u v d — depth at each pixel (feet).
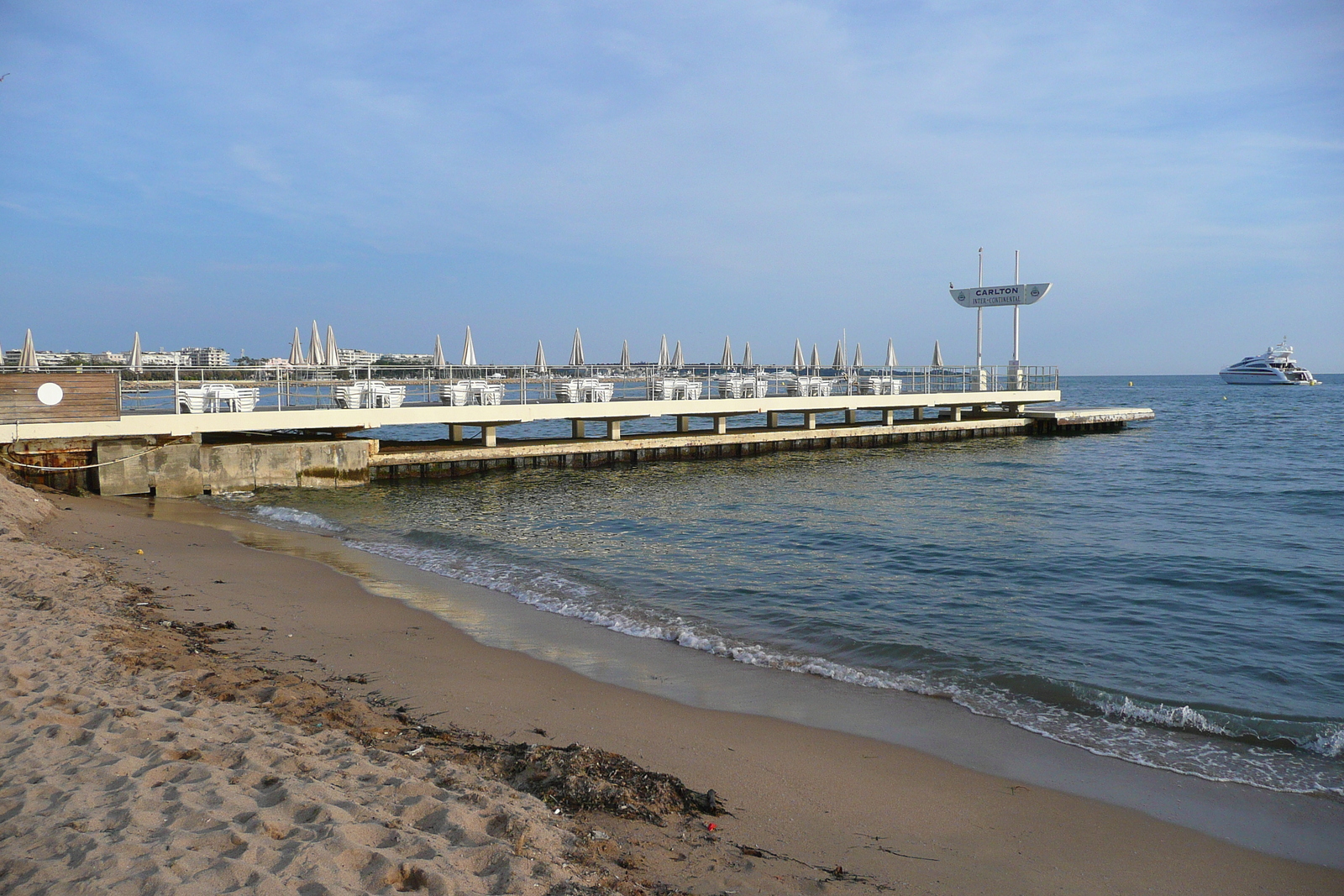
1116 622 40.19
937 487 89.86
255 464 81.10
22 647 26.00
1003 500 80.28
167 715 21.07
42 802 15.76
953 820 20.72
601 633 36.99
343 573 47.80
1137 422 182.09
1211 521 69.21
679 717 26.91
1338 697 30.42
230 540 56.44
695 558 54.29
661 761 23.24
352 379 95.66
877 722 27.25
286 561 50.24
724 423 117.39
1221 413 234.17
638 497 82.69
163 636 30.42
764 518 69.92
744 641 36.40
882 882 17.33
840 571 50.60
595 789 19.60
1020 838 19.98
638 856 16.88
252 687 25.26
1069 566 52.11
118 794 16.12
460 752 21.57
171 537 55.31
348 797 17.12
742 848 18.07
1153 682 31.83
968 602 43.65
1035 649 35.83
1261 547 58.44
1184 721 27.53
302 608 38.58
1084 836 20.26
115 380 73.36
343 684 27.68
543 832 16.65
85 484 73.20
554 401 99.14
